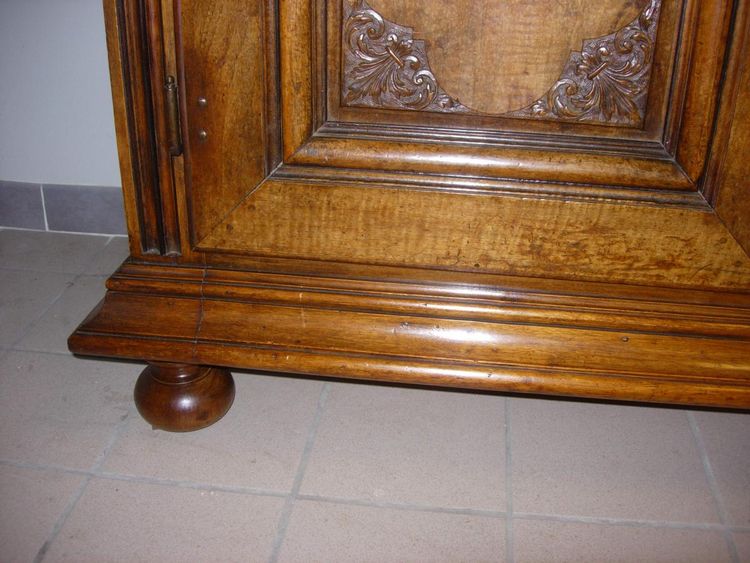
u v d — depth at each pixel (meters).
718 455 0.95
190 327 0.83
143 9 0.71
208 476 0.89
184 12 0.70
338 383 1.07
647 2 0.66
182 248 0.82
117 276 0.85
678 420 1.01
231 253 0.81
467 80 0.70
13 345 1.12
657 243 0.75
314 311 0.82
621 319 0.79
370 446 0.94
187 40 0.71
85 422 0.97
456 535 0.81
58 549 0.77
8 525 0.80
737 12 0.64
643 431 0.99
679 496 0.88
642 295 0.79
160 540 0.79
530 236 0.76
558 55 0.69
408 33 0.69
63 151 1.42
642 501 0.87
